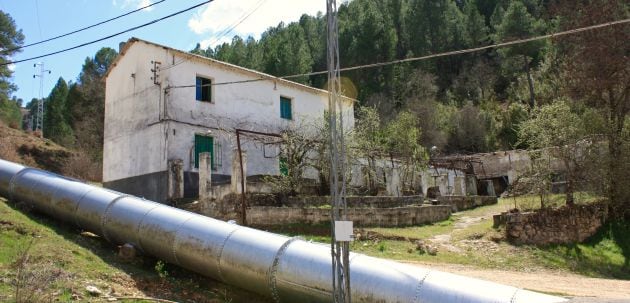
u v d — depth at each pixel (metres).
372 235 16.48
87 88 55.88
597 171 20.75
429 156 33.56
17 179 14.91
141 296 9.62
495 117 54.34
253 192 18.44
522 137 22.38
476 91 63.00
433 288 8.65
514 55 59.09
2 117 45.81
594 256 17.59
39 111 55.34
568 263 16.28
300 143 21.23
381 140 29.22
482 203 25.81
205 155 18.67
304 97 27.94
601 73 24.28
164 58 22.55
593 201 20.97
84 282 9.53
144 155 22.55
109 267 10.97
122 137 24.06
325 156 21.39
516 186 22.33
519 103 53.41
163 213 11.99
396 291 8.79
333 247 8.03
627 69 23.80
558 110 21.36
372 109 27.41
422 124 50.69
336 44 8.34
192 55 22.89
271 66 52.00
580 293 11.34
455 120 53.00
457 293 8.49
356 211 18.34
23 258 8.80
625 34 24.42
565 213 18.89
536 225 17.88
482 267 14.73
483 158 37.94
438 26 66.75
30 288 8.27
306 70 52.44
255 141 24.47
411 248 15.72
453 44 66.25
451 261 14.95
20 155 34.78
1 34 42.72
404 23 68.56
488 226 18.88
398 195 25.03
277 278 9.77
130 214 12.22
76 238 12.78
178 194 20.86
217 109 23.66
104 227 12.52
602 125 22.05
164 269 11.68
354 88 55.00
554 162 23.98
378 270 9.18
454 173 31.70
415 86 58.19
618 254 18.28
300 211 17.30
